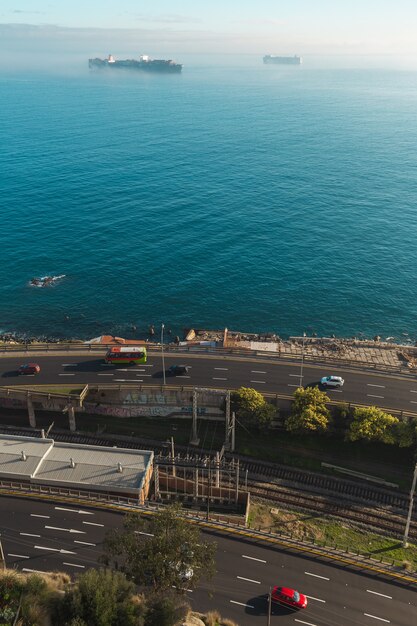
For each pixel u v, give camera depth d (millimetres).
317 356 118188
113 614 47000
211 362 112688
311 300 158875
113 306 155875
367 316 151625
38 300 158125
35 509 77312
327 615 62344
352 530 80500
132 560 55281
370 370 111188
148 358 113812
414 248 188250
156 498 86875
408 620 62156
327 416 95312
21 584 52406
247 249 188750
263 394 100562
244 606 62969
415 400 100750
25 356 114500
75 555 68812
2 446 90000
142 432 101062
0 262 179000
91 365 110625
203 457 94375
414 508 84500
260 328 146500
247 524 80250
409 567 70438
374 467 92062
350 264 178375
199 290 163875
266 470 91750
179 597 58969
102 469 85000
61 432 100875
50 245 191125
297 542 73125
